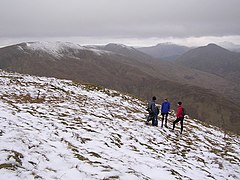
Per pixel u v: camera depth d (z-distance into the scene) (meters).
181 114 18.28
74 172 7.73
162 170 9.91
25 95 19.20
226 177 11.73
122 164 9.38
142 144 13.41
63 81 29.88
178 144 15.44
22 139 8.98
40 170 7.30
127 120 18.31
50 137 10.49
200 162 12.98
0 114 12.16
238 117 138.50
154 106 18.55
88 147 10.52
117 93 29.69
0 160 7.07
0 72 29.08
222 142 19.36
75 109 17.69
